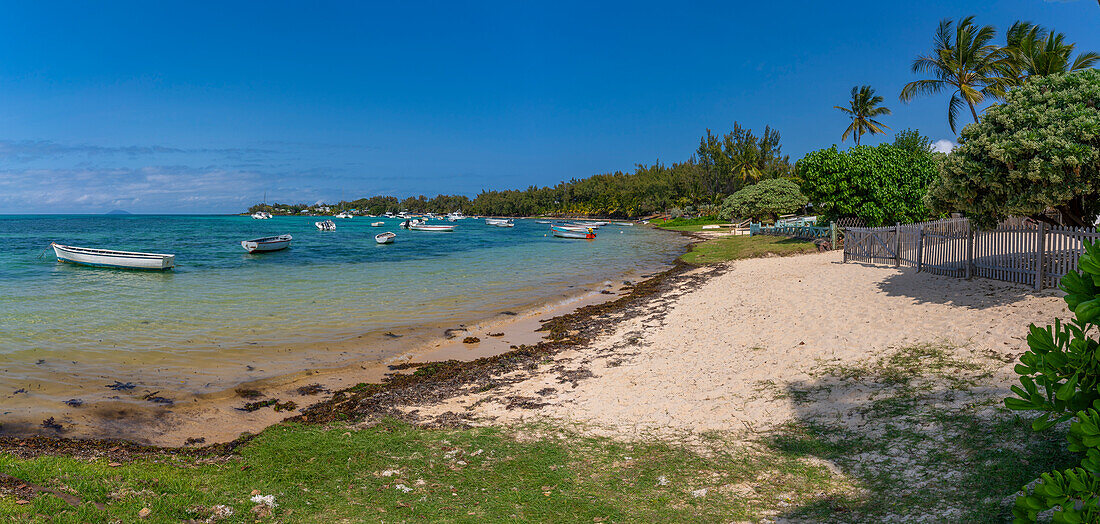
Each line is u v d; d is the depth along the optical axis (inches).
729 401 366.3
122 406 402.0
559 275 1191.6
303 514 229.1
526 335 635.5
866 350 421.4
